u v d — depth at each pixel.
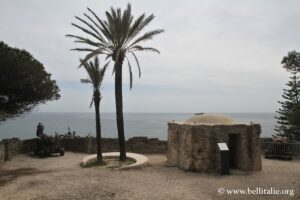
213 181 14.13
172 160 18.83
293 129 33.50
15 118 26.25
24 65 22.52
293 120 32.28
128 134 87.00
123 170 16.81
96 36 19.59
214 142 16.38
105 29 19.17
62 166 18.61
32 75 23.28
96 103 19.47
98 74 19.36
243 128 16.67
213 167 16.23
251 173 15.91
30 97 24.42
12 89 22.88
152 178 14.80
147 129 117.31
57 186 13.27
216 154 16.28
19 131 93.81
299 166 18.11
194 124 16.70
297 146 21.39
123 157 19.72
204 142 16.31
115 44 19.48
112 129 112.31
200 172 16.16
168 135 19.89
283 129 34.72
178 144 18.03
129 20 19.44
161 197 11.62
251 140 16.67
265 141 23.38
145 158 19.62
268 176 15.20
